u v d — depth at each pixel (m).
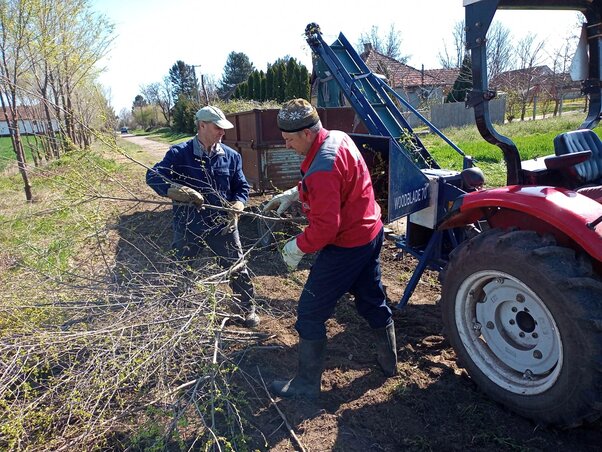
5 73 7.93
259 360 3.36
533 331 2.64
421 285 4.59
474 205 2.87
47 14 8.39
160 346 2.57
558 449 2.44
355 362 3.33
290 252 2.71
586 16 3.51
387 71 24.28
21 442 2.38
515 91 27.69
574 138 3.47
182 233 3.74
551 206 2.49
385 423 2.70
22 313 2.93
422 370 3.20
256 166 5.96
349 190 2.62
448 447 2.49
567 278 2.29
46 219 3.46
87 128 3.27
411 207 3.57
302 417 2.76
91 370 2.53
